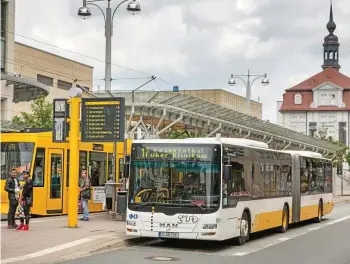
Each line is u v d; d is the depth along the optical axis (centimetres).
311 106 12462
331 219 3228
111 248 1672
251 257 1581
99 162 2783
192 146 1692
